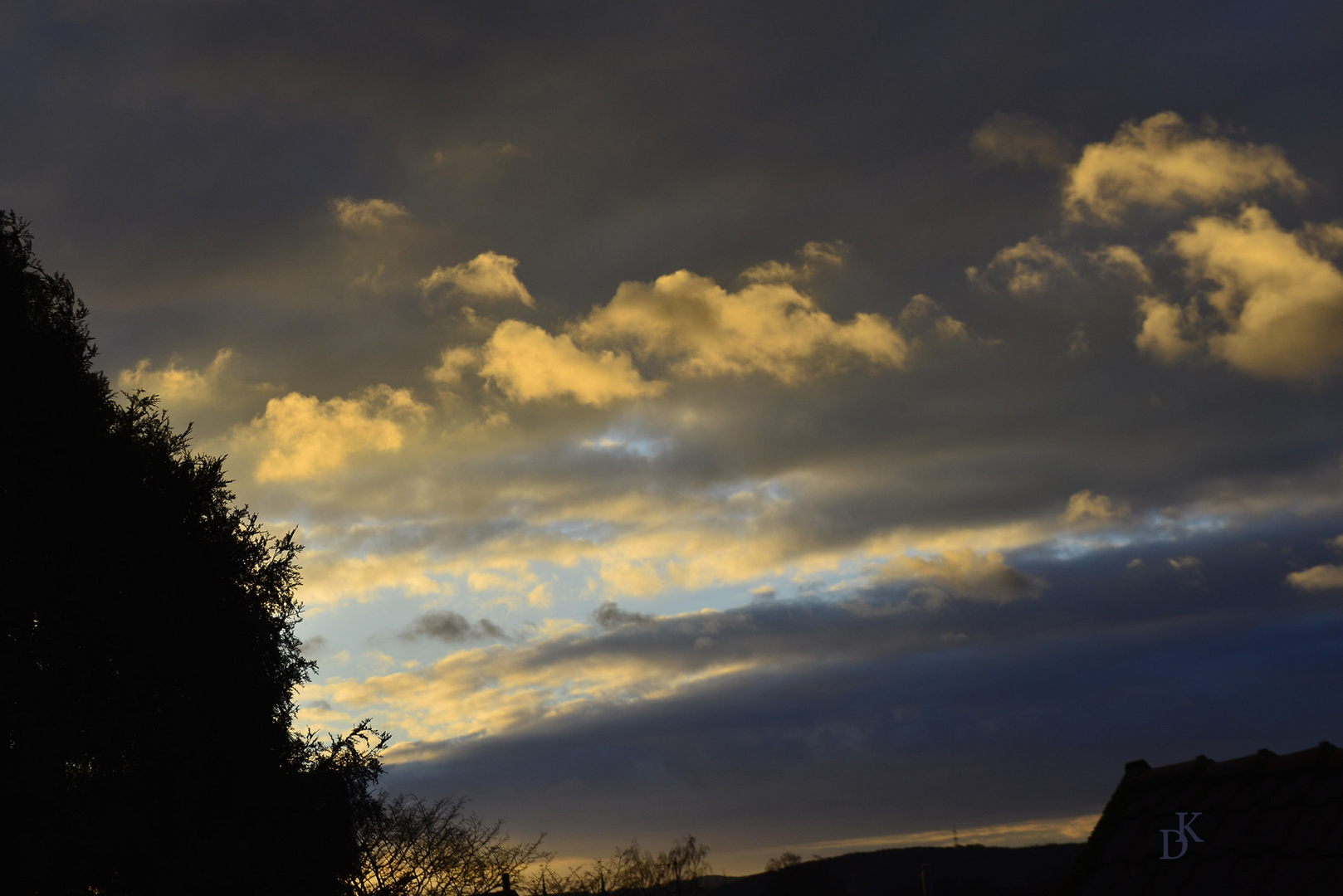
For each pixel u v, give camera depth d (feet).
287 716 68.33
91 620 58.44
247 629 67.00
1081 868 29.91
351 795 66.64
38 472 59.47
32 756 53.83
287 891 62.34
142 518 63.62
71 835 53.78
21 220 66.54
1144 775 32.09
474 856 94.38
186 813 58.23
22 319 63.41
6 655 54.60
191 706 61.21
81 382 65.36
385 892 79.87
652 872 148.77
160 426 71.46
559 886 111.55
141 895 56.59
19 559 56.95
